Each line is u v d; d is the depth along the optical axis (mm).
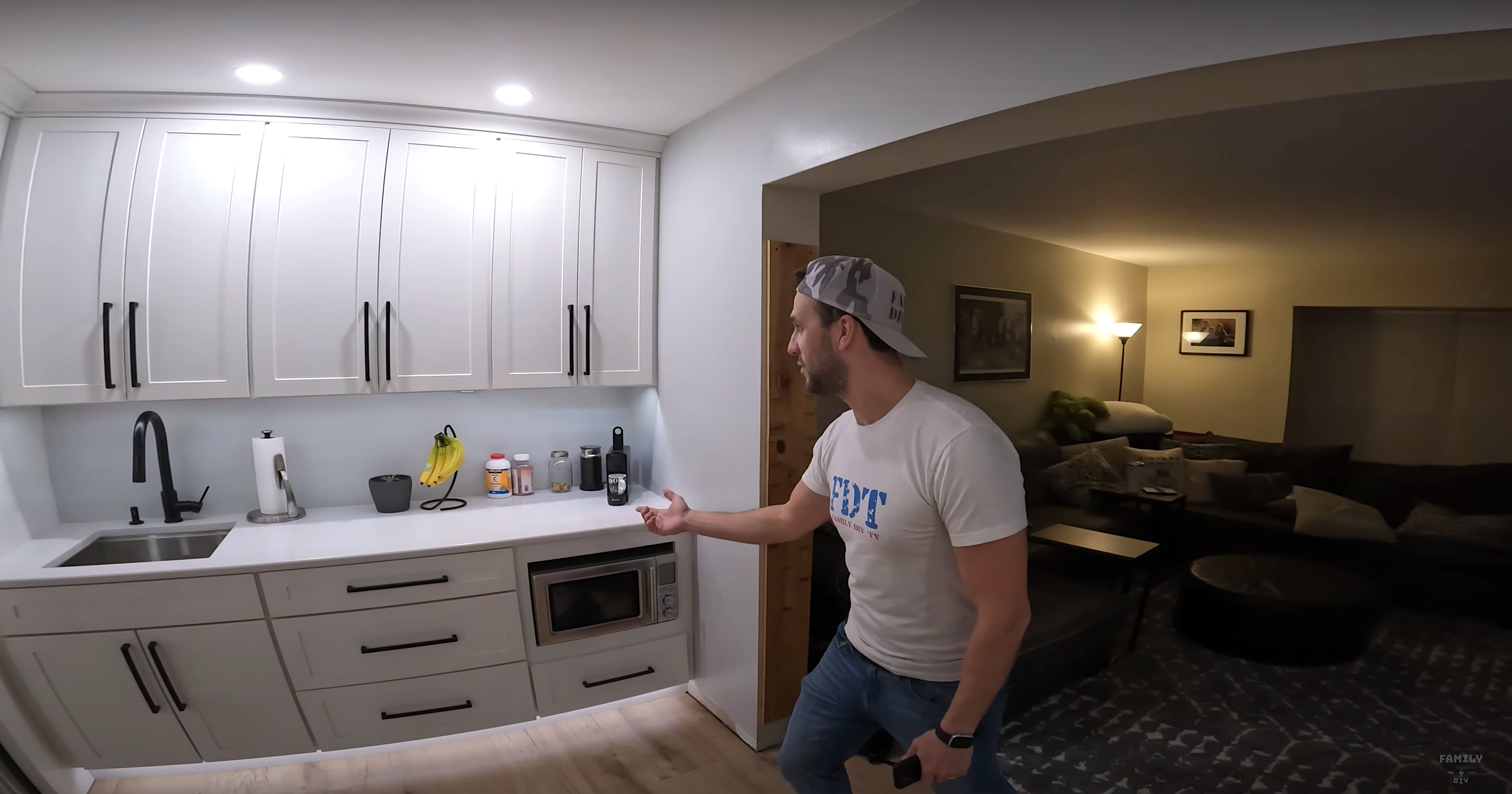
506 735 2385
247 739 2027
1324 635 2930
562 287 2537
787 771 1478
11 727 1817
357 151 2250
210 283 2131
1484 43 963
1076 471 4539
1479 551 3383
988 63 1398
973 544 1095
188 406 2367
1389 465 4359
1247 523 3988
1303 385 5508
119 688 1907
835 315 1269
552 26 1655
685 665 2572
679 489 2633
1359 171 2746
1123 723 2525
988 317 4578
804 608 2299
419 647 2119
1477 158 2518
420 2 1519
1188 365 6145
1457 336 4766
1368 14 959
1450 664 2979
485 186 2404
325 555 2006
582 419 2965
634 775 2170
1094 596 2842
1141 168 2805
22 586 1804
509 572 2201
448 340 2389
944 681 1260
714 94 2182
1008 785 1308
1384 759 2307
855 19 1633
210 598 1916
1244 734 2449
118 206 2045
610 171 2590
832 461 1401
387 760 2230
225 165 2133
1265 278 5660
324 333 2246
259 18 1584
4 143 1975
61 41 1674
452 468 2584
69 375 2027
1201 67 1105
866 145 1694
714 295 2344
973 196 3443
